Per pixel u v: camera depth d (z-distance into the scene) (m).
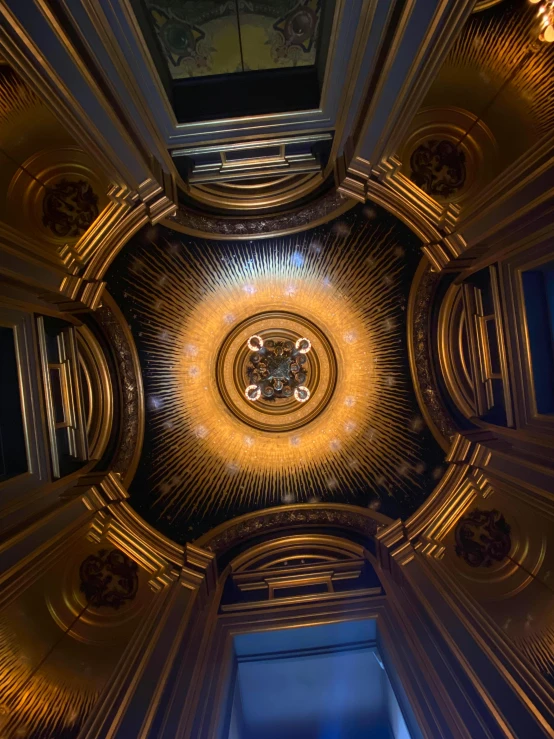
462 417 6.84
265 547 7.42
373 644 6.09
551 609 4.75
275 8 4.96
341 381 7.79
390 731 5.75
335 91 5.31
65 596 5.68
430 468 7.11
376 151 5.39
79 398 6.08
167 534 7.02
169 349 7.38
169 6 4.86
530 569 5.32
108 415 6.94
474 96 5.31
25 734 4.10
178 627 5.55
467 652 4.53
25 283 4.81
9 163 5.20
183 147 5.93
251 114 5.64
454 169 5.83
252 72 5.70
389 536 6.58
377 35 4.36
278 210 6.86
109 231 5.84
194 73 5.65
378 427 7.53
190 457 7.46
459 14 3.81
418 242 6.75
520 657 4.15
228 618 6.23
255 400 7.86
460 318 6.74
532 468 5.00
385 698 5.84
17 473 4.80
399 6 3.92
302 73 5.70
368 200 6.55
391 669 5.38
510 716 3.80
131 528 6.48
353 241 7.00
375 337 7.51
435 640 5.11
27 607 5.06
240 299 7.49
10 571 4.18
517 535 5.64
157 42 5.23
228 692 5.32
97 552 6.17
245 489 7.60
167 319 7.27
